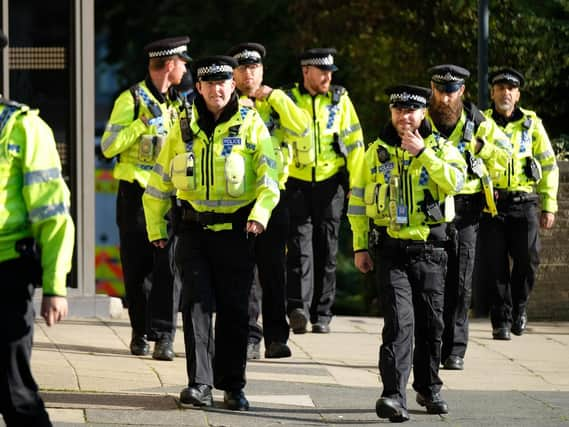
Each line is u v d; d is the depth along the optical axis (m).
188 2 75.31
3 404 19.89
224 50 72.19
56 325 37.38
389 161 26.58
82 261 39.31
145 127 32.62
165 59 32.50
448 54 57.00
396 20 58.53
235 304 26.64
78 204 39.16
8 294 19.91
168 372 30.78
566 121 54.62
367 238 27.28
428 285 26.55
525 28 53.28
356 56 59.84
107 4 79.69
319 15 60.41
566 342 38.62
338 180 38.41
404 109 26.25
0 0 38.75
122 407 26.67
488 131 31.61
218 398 28.08
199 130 26.38
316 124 37.94
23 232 20.17
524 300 39.16
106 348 33.97
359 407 27.86
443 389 30.47
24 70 39.41
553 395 30.03
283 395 28.81
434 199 26.41
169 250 32.44
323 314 38.72
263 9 71.88
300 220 37.91
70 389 28.28
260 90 34.25
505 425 26.44
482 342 38.06
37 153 20.11
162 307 32.56
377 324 41.41
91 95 39.25
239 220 26.50
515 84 37.59
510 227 38.28
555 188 38.84
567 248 43.72
